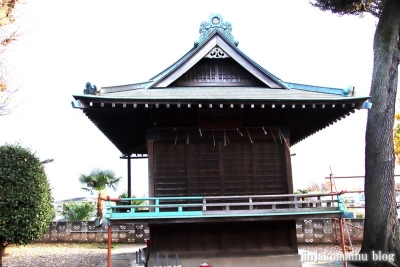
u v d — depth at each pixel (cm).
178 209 870
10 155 1078
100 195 2038
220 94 927
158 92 941
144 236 1831
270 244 942
